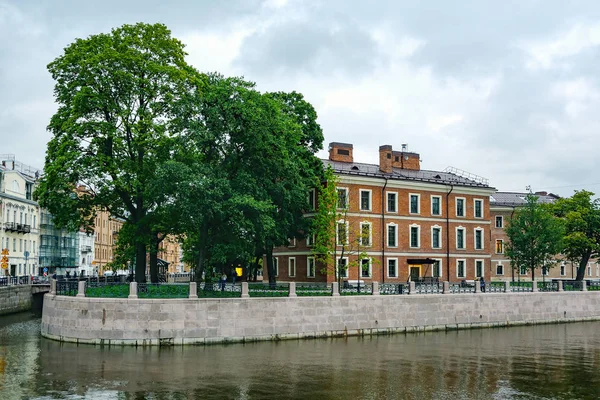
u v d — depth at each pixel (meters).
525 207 59.47
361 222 55.25
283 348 30.67
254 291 34.03
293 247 57.47
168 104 38.78
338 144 59.16
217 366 25.61
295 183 43.12
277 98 49.19
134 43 39.28
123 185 37.59
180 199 33.78
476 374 24.92
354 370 25.31
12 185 67.00
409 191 58.66
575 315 46.78
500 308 42.88
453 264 60.66
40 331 36.09
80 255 92.56
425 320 39.22
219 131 35.88
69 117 38.31
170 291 31.81
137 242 39.31
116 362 26.11
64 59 38.84
